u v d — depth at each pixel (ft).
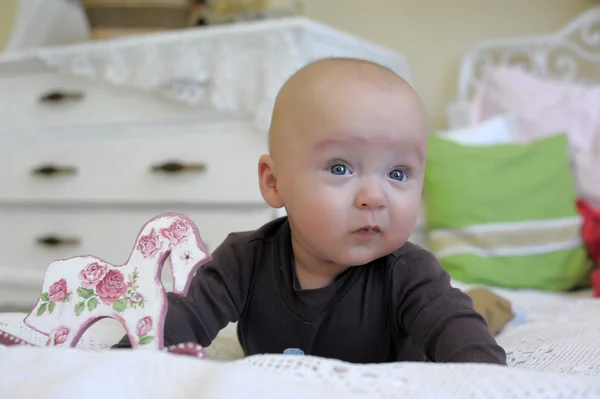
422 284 2.31
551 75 6.68
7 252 6.44
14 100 6.32
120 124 5.80
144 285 1.89
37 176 6.19
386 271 2.38
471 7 7.00
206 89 5.24
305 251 2.35
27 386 1.41
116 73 5.57
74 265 1.98
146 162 5.65
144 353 1.55
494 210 5.40
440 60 7.18
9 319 2.40
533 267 5.18
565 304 4.27
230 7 6.68
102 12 6.06
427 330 2.21
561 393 1.44
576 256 5.18
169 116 5.56
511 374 1.52
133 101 5.72
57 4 6.90
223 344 2.97
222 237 5.37
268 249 2.53
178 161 5.49
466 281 5.17
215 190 5.36
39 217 6.28
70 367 1.49
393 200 2.10
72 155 6.01
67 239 6.11
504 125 6.03
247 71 5.07
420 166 2.17
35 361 1.54
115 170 5.80
